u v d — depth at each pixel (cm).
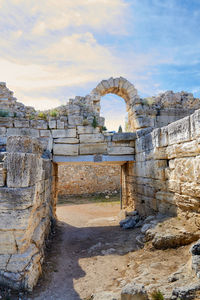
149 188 868
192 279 359
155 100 1235
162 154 745
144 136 914
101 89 1282
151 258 525
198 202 538
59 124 1030
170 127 680
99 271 526
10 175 432
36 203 518
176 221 626
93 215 1297
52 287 453
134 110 1205
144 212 934
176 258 490
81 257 625
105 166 2133
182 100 1252
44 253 620
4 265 417
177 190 634
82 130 1040
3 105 1091
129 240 707
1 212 425
